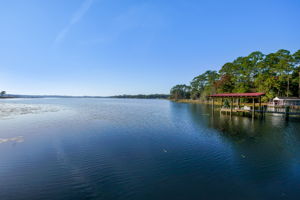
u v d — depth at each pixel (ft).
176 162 25.32
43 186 18.52
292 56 114.11
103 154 28.48
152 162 25.34
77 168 22.98
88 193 17.28
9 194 17.04
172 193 17.34
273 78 116.37
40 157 26.81
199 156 27.86
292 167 23.82
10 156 27.07
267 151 30.37
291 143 35.29
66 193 17.25
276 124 58.49
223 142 36.01
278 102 108.78
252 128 51.21
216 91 175.01
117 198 16.46
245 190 18.02
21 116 73.87
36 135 40.55
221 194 17.24
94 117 75.56
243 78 146.41
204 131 46.93
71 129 48.21
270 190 18.06
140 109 127.85
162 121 65.31
